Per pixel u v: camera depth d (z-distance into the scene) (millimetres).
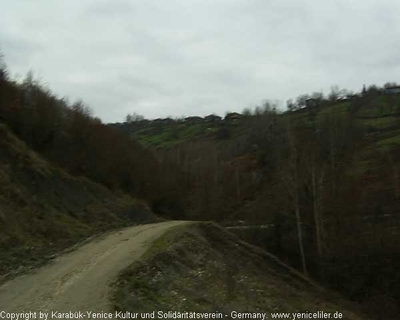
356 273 39375
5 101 33531
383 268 39250
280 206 46656
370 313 32312
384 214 44688
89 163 40094
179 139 123125
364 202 45875
